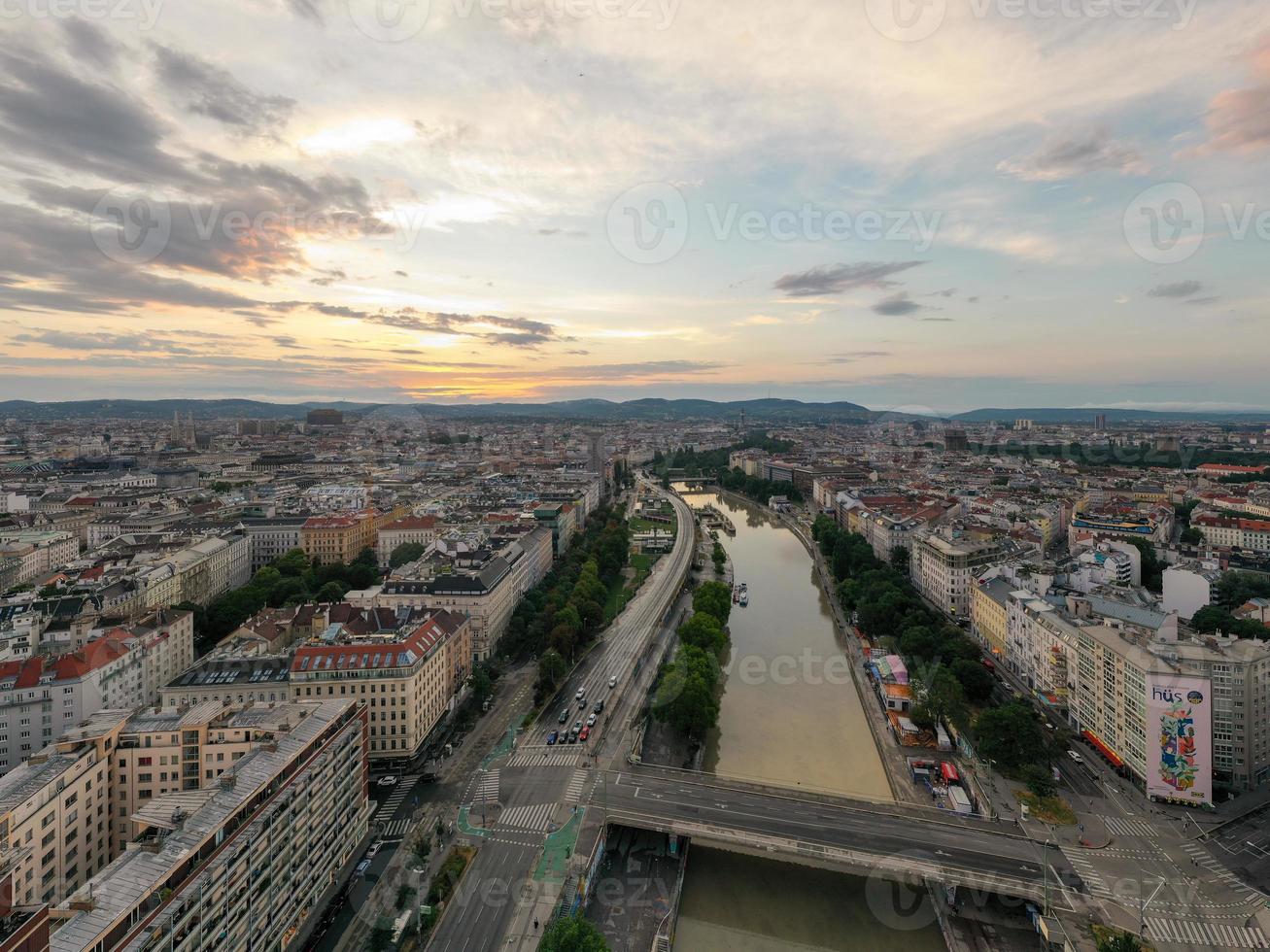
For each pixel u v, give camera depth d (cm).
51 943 14112
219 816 18125
